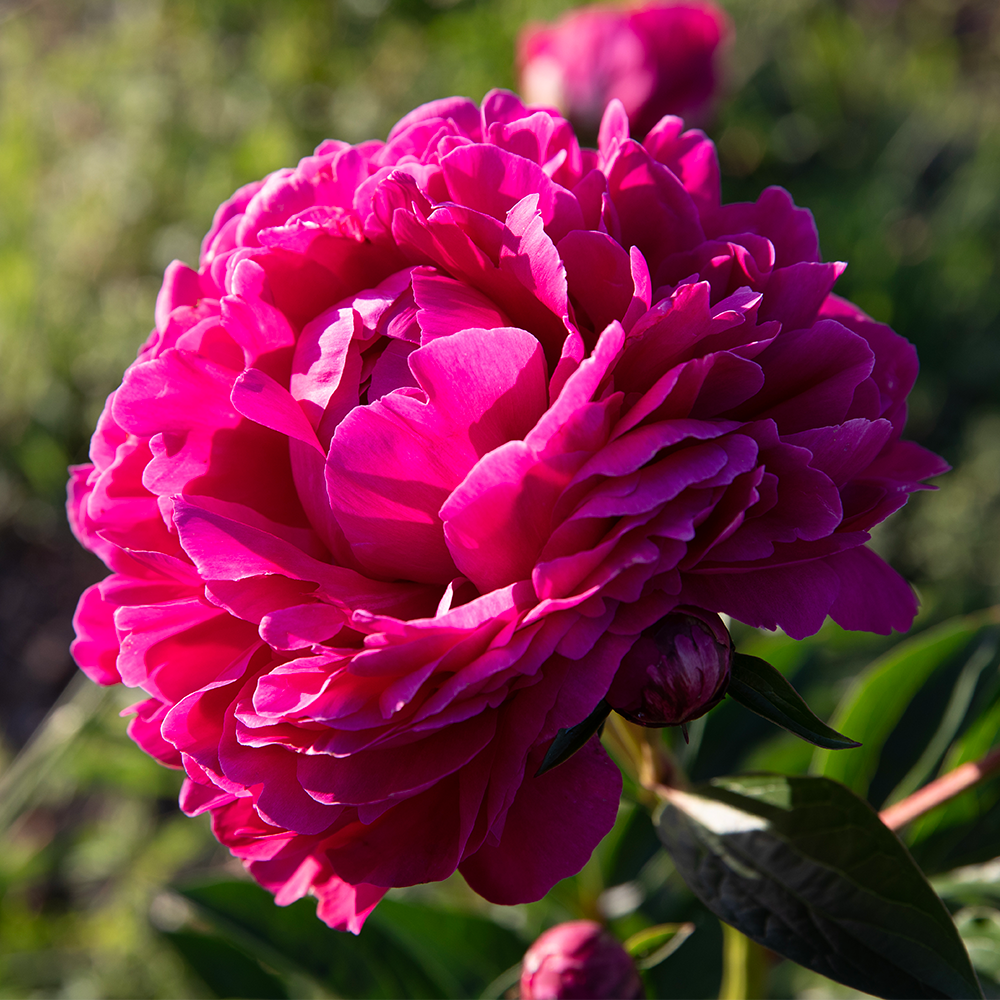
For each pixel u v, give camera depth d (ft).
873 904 1.31
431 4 4.40
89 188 4.08
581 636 1.17
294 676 1.20
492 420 1.21
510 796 1.17
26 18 5.34
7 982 2.68
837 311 1.35
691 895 1.75
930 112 4.58
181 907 1.90
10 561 3.92
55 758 2.31
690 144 1.34
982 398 3.75
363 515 1.22
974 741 1.55
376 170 1.35
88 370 3.76
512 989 1.53
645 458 1.16
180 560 1.27
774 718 1.24
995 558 3.16
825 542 1.21
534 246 1.21
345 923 1.29
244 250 1.31
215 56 4.31
